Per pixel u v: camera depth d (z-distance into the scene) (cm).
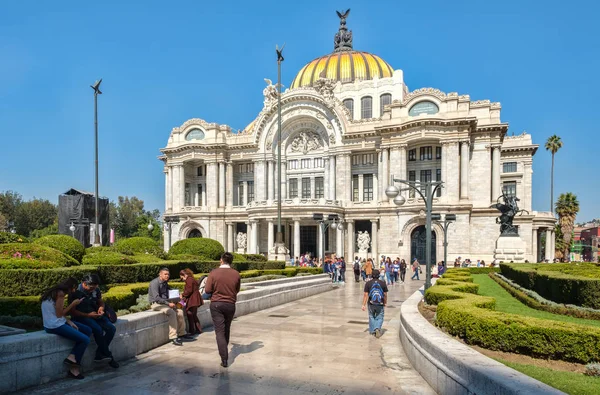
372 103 8312
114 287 1650
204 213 7919
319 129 7662
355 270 4322
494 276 3406
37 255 1777
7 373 884
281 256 4450
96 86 4281
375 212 6794
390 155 6600
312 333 1552
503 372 696
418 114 6469
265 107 7781
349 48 10288
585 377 771
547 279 1795
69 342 1016
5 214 10600
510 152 7988
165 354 1235
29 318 1153
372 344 1377
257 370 1076
